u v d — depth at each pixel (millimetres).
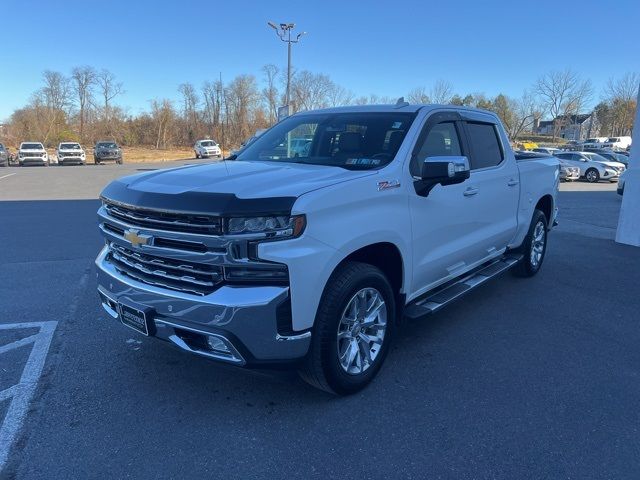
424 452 2963
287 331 2994
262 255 2861
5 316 5031
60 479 2705
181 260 3033
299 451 2959
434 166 3637
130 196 3246
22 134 70625
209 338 3020
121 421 3240
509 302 5617
